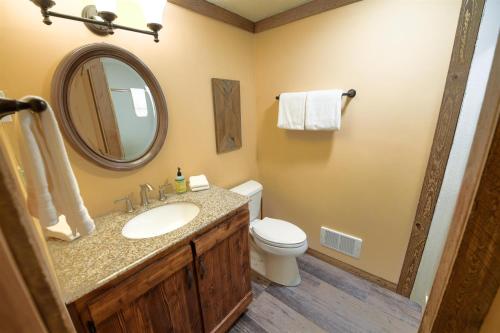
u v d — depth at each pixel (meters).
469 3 1.06
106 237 1.00
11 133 0.80
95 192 1.18
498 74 0.36
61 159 0.56
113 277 0.78
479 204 0.37
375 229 1.69
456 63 1.14
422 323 0.63
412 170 1.43
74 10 1.00
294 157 2.01
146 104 1.30
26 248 0.28
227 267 1.30
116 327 0.83
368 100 1.50
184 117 1.55
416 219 1.46
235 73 1.87
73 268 0.81
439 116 1.24
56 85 0.97
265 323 1.48
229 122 1.88
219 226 1.20
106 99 1.15
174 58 1.43
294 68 1.80
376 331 1.41
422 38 1.24
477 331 0.43
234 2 1.58
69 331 0.34
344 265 1.92
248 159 2.19
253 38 1.97
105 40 1.11
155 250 0.91
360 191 1.69
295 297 1.67
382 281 1.74
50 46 0.96
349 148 1.67
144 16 1.17
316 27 1.61
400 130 1.42
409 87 1.34
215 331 1.29
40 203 0.54
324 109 1.59
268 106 2.06
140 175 1.36
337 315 1.52
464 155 1.17
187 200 1.38
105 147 1.17
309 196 2.01
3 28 0.86
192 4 1.46
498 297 0.39
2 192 0.26
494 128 0.33
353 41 1.47
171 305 1.02
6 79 0.88
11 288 0.27
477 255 0.39
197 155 1.69
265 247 1.68
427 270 1.48
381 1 1.32
